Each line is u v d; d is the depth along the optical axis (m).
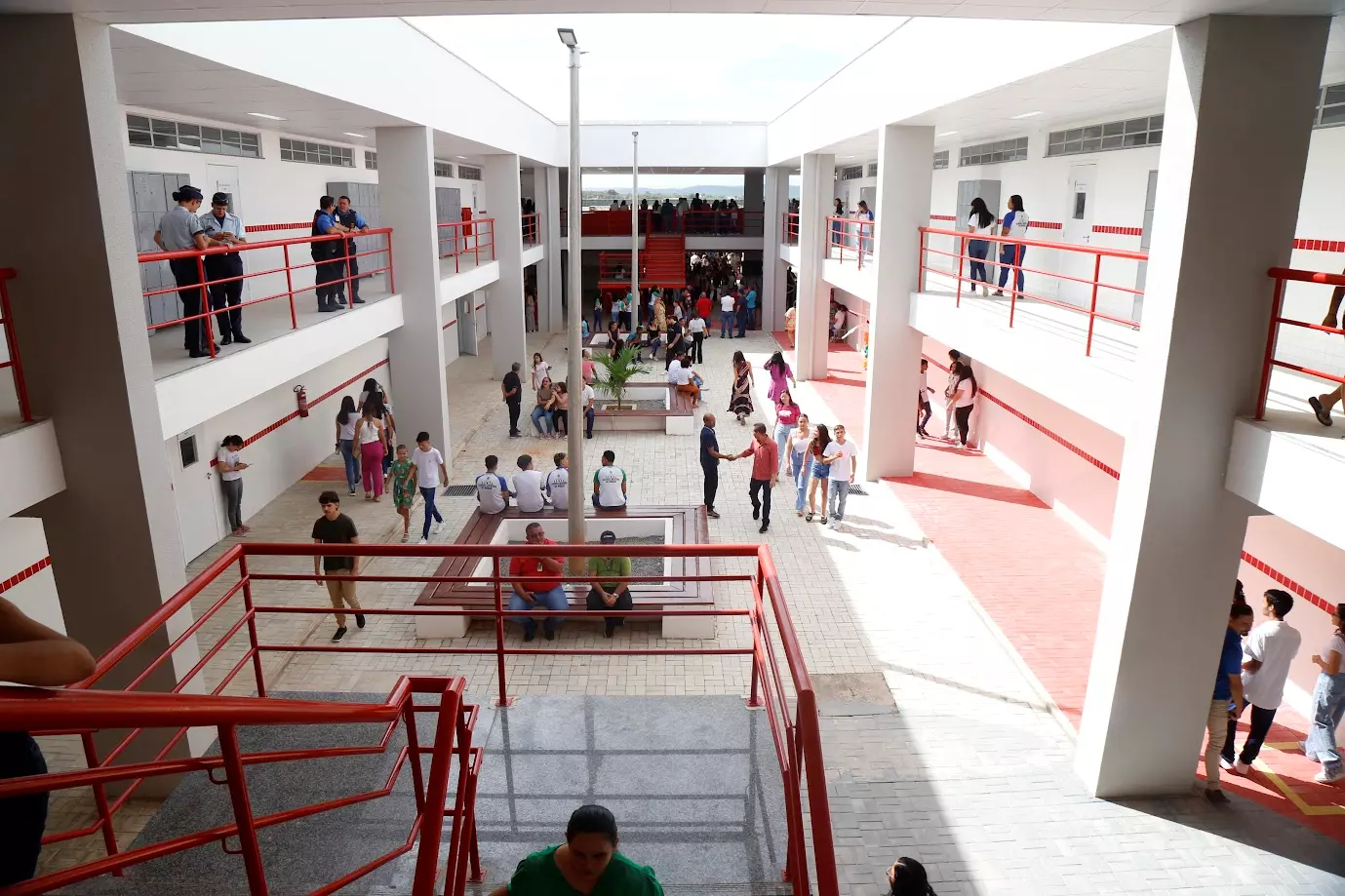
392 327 13.80
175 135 11.98
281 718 2.11
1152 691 6.68
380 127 13.53
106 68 5.63
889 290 13.75
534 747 4.82
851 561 11.48
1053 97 9.84
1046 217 13.97
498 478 11.99
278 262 15.08
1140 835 6.55
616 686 8.52
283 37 8.73
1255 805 6.90
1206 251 5.76
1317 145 8.03
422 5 4.98
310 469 15.33
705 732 4.96
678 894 3.73
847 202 31.22
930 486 14.30
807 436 13.00
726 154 28.95
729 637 9.55
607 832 2.60
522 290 22.67
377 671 8.77
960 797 6.96
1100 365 7.46
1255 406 6.02
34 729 1.30
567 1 4.91
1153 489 6.19
